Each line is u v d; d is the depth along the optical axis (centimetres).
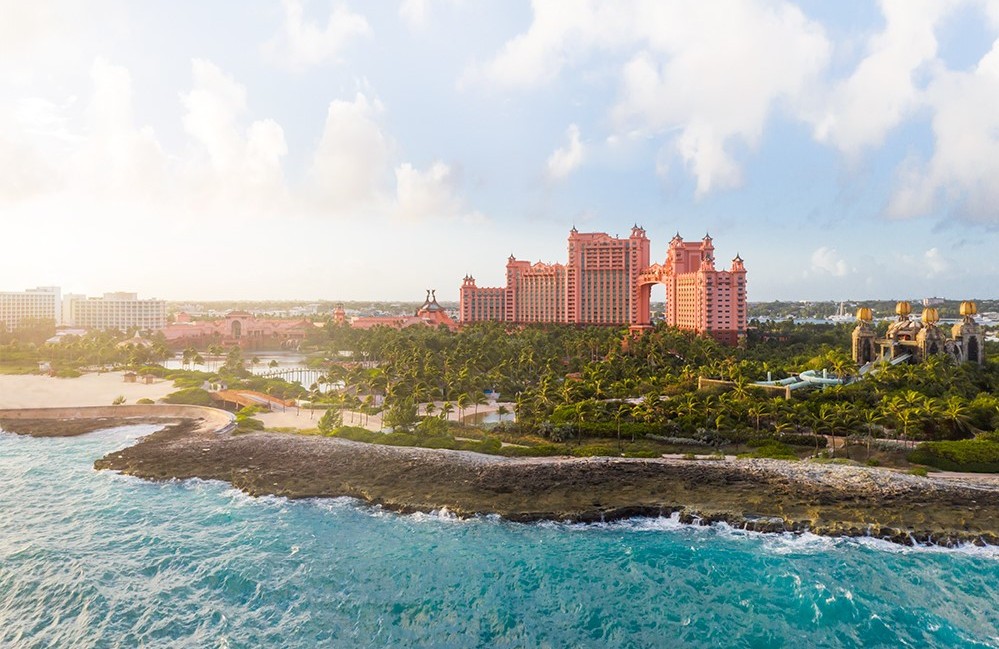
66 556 7356
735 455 10888
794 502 8812
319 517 8712
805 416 11831
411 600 6494
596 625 6100
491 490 9381
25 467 11038
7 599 6388
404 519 8656
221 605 6344
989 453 10188
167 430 13250
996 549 7656
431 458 10619
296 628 5959
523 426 12594
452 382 15912
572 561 7419
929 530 7981
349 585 6781
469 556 7519
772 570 7200
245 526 8369
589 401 13325
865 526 8119
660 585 6862
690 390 15262
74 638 5738
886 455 10688
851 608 6397
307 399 17238
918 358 17550
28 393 17750
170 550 7581
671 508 8744
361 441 12025
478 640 5834
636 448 11338
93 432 13675
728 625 6119
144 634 5806
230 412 14962
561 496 9169
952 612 6347
